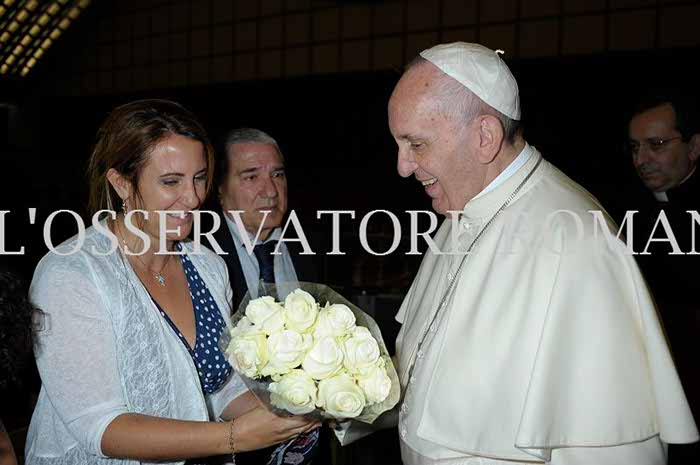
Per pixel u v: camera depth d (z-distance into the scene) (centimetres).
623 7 507
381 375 140
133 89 744
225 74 694
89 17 751
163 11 720
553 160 531
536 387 145
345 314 142
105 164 158
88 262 151
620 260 154
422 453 167
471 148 164
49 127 784
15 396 219
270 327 138
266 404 144
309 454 188
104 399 146
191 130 158
